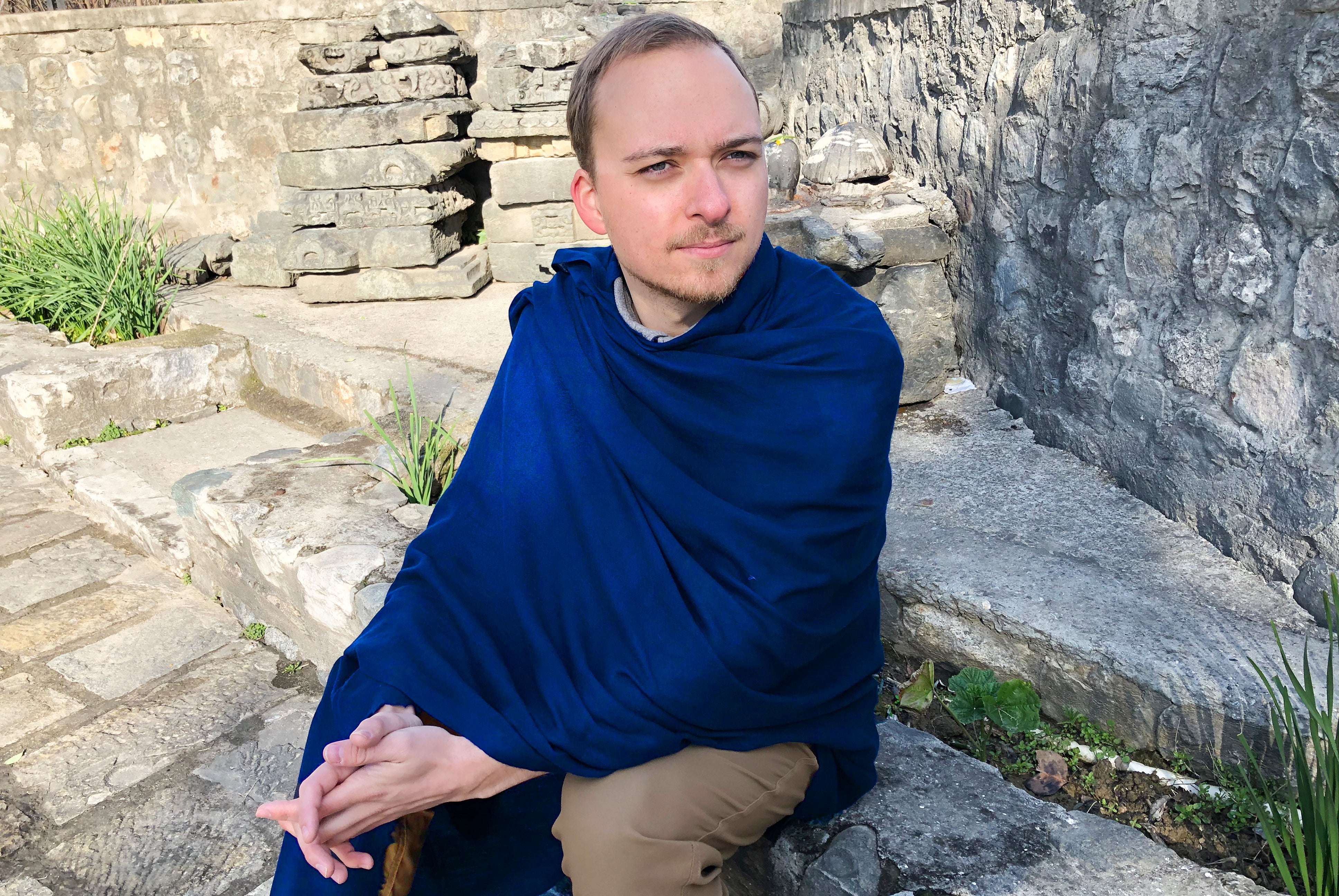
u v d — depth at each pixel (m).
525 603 1.41
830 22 3.98
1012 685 1.87
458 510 1.53
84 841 2.14
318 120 5.02
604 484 1.40
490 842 1.56
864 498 1.35
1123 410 2.38
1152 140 2.20
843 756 1.51
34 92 6.49
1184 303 2.17
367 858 1.31
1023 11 2.65
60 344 4.71
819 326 1.38
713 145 1.24
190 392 4.47
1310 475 1.83
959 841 1.53
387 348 4.34
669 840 1.27
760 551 1.31
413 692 1.33
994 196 2.87
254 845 2.12
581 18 5.15
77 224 5.29
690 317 1.42
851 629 1.47
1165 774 1.72
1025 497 2.37
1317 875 1.35
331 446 3.27
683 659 1.28
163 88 6.37
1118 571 2.02
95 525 3.68
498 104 5.00
